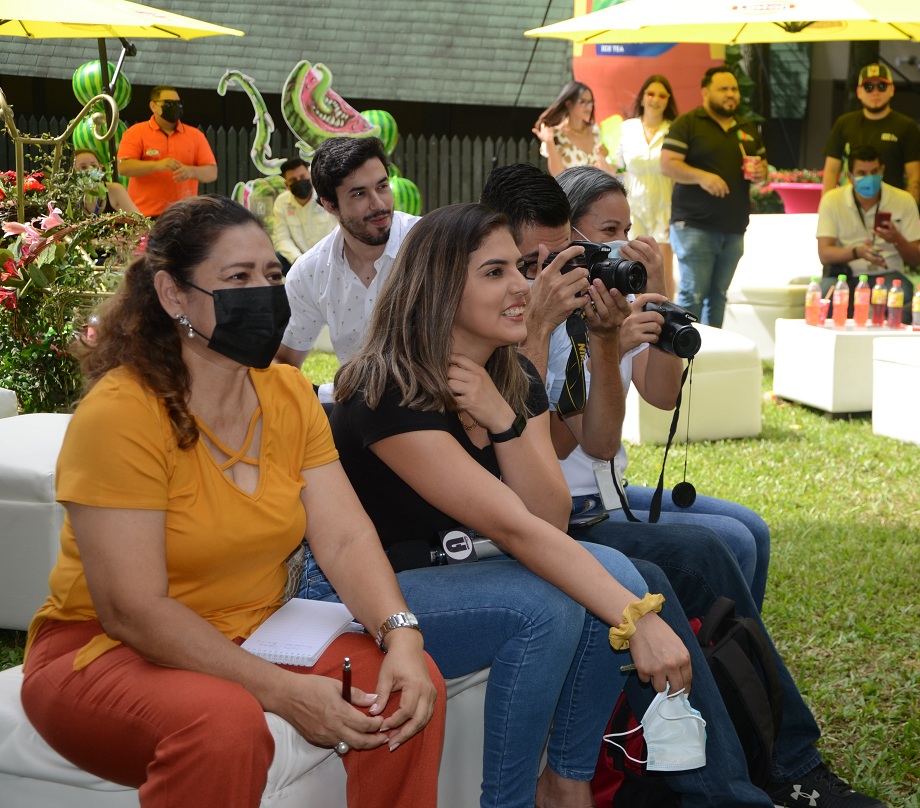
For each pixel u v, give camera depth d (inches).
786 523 198.7
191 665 76.8
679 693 88.6
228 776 71.2
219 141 495.5
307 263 158.6
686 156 308.7
